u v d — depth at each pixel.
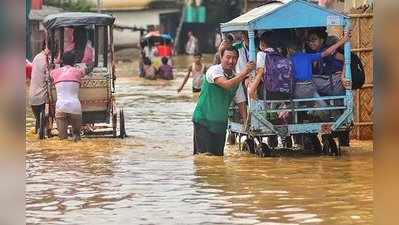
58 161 26.20
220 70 26.17
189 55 102.12
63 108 30.62
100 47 35.84
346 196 19.92
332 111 26.45
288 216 17.97
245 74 25.80
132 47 102.06
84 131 32.44
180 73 76.19
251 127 25.95
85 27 33.34
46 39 32.28
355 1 33.44
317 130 26.03
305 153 26.97
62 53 32.56
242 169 24.06
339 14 26.03
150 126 35.25
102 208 19.20
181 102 46.38
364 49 29.17
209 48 104.81
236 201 19.62
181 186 21.64
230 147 28.77
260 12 26.64
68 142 30.55
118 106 43.72
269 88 25.78
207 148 26.75
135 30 97.12
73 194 20.89
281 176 22.81
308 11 25.86
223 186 21.52
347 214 18.02
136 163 25.53
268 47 26.31
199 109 26.70
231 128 28.20
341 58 26.80
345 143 27.08
